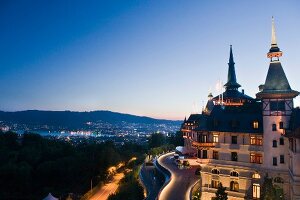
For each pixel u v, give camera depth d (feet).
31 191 490.90
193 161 328.49
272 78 215.51
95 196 399.44
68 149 615.98
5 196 463.42
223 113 241.96
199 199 237.66
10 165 508.94
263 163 212.43
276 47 220.02
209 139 241.14
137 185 312.91
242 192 220.84
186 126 394.11
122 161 593.83
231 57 346.13
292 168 184.96
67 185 516.73
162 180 305.73
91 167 536.01
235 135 228.84
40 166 529.45
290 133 187.32
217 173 235.81
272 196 190.19
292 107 207.92
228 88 338.13
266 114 212.84
